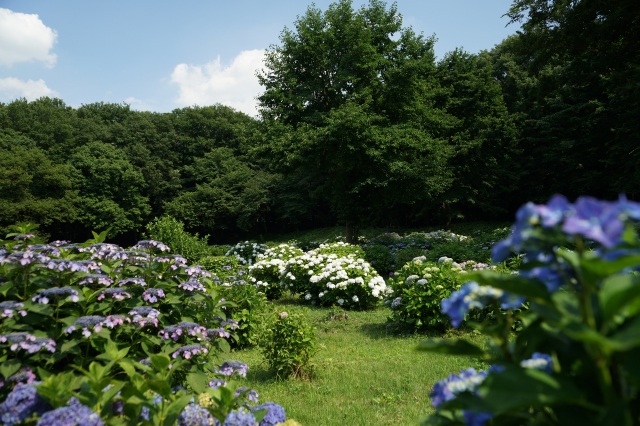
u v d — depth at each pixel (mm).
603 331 1108
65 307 3686
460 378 1700
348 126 18156
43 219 33125
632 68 14133
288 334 5973
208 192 39938
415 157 20406
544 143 28094
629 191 18375
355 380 5824
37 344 3137
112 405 2369
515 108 30125
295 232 39344
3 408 2268
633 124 15922
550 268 1324
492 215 31016
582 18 14219
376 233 30109
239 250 19953
